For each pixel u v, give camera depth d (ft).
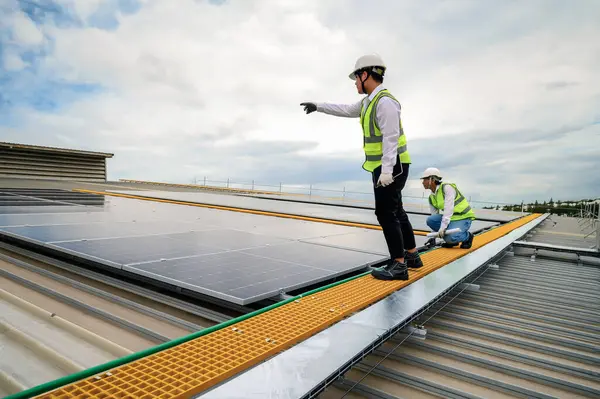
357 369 7.57
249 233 18.69
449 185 16.98
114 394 4.70
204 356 5.86
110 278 11.07
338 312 8.10
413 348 8.60
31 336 7.43
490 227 28.66
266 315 7.80
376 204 11.22
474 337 9.39
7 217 19.24
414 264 12.60
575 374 7.73
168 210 29.48
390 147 10.25
